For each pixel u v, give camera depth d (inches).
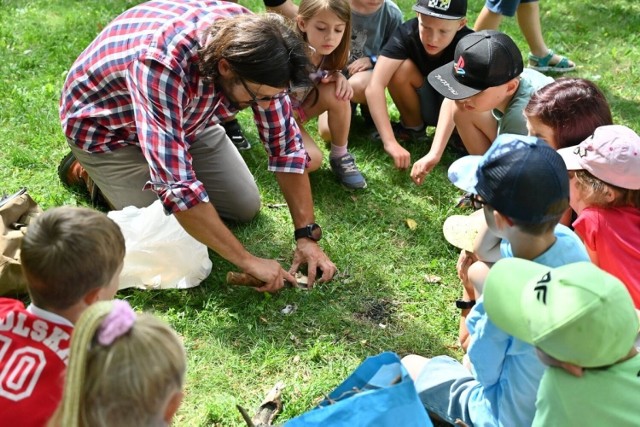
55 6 236.1
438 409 100.8
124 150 132.4
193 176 114.1
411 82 169.5
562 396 76.1
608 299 71.6
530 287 76.6
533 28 208.1
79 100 127.9
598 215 109.0
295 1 256.7
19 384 78.5
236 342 117.8
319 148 168.6
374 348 118.6
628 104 194.4
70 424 63.7
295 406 107.0
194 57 111.3
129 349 63.7
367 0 173.0
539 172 84.7
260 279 122.0
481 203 101.1
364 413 84.7
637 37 232.2
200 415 105.4
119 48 119.3
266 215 148.6
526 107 124.1
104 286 82.5
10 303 84.7
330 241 141.7
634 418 74.5
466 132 155.7
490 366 89.0
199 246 126.4
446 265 137.9
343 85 153.6
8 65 193.6
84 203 147.6
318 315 123.6
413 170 154.6
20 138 165.6
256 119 126.0
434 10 156.9
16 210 124.8
